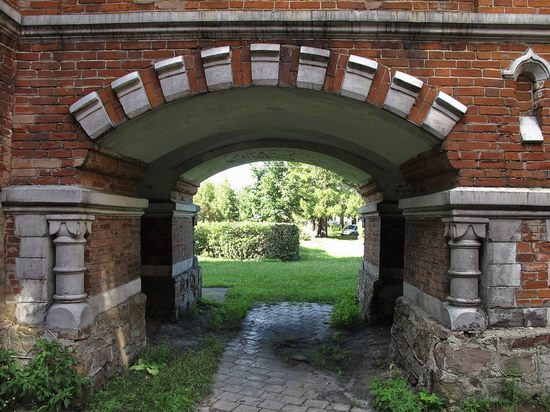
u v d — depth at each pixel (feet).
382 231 29.09
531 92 16.10
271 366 21.29
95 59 15.83
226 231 75.72
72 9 15.92
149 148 19.90
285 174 113.91
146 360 19.60
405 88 15.38
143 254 29.78
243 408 16.48
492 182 15.47
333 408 16.61
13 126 15.81
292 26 15.35
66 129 15.79
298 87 15.56
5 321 15.64
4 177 15.46
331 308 34.94
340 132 21.27
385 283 28.96
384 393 16.40
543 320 15.47
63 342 15.38
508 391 15.01
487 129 15.55
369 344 23.98
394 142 18.56
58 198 15.23
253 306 35.76
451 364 15.24
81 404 15.31
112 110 15.67
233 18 15.24
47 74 15.89
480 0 15.61
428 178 18.52
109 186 18.24
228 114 19.62
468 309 15.39
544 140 15.55
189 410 15.78
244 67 15.51
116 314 18.33
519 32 15.46
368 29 15.38
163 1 15.90
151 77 15.65
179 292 30.45
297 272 55.52
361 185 32.55
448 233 15.79
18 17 15.40
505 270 15.42
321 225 136.98
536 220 15.52
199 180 34.45
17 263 15.64
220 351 23.30
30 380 14.52
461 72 15.64
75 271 15.67
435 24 15.31
